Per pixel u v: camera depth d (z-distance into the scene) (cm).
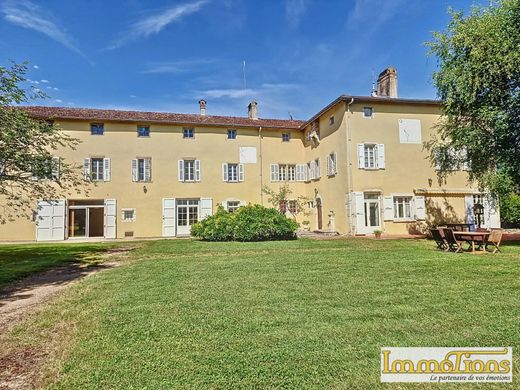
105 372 335
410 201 2052
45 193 1457
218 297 596
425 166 2089
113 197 2209
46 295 665
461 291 611
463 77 1384
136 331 442
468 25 1398
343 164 2025
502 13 1330
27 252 1389
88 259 1156
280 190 2478
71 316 514
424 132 2105
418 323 453
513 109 1314
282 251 1232
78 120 2167
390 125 2058
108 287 699
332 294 600
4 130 1077
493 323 449
